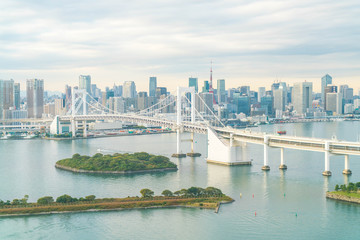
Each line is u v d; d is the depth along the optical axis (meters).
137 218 169.50
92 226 162.00
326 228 157.38
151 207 181.25
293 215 170.38
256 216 169.88
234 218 168.00
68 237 153.00
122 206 180.00
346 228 157.12
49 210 175.88
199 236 152.25
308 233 153.38
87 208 178.00
